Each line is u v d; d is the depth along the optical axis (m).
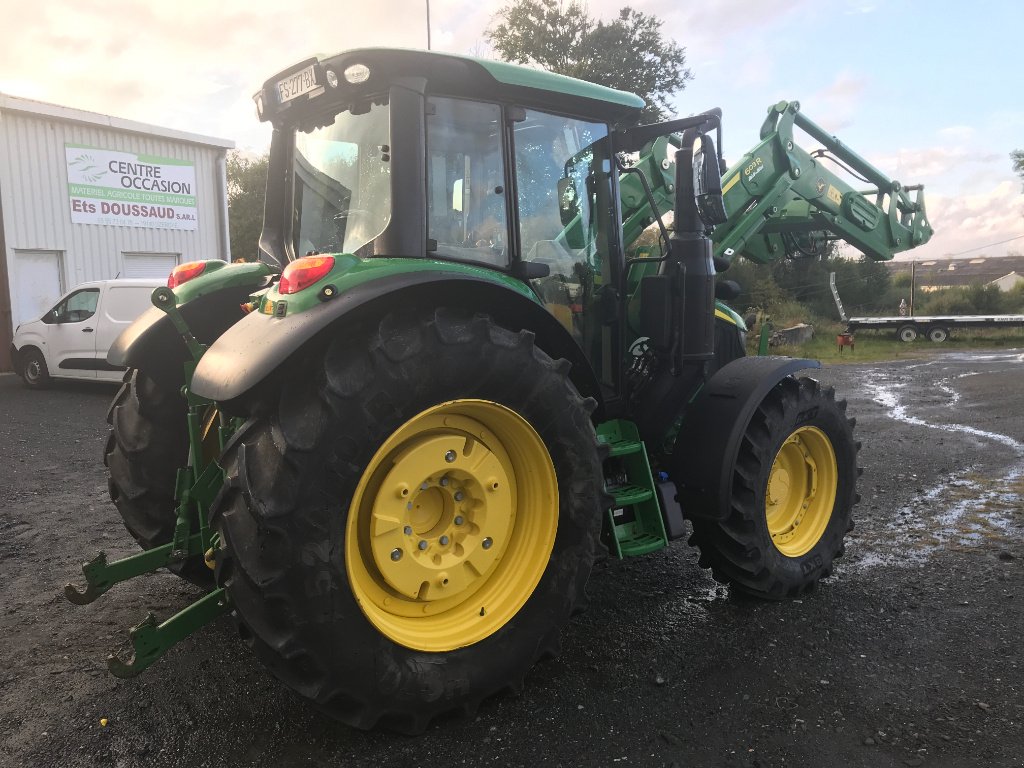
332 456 2.23
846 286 33.38
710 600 3.64
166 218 16.69
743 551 3.44
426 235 2.74
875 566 4.09
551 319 2.84
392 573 2.47
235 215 29.16
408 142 2.67
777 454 3.54
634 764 2.35
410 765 2.35
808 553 3.73
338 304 2.28
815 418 3.74
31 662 3.02
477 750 2.43
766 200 4.97
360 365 2.31
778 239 5.69
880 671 2.92
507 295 2.65
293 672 2.29
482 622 2.67
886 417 9.19
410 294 2.50
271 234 3.55
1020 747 2.41
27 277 14.55
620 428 3.47
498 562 2.79
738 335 4.45
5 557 4.24
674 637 3.24
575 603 2.85
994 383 12.51
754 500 3.42
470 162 2.95
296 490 2.19
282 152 3.48
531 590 2.76
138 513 3.33
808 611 3.50
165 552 3.01
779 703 2.70
